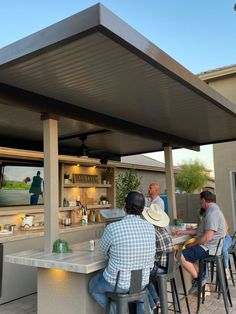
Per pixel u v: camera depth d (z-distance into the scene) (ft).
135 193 8.99
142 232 8.52
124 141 19.35
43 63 7.93
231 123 14.60
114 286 8.20
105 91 10.05
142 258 8.41
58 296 9.73
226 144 28.40
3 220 16.47
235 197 27.71
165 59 7.94
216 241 12.46
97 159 21.79
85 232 18.53
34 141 18.28
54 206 10.66
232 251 15.55
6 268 13.74
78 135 16.97
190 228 15.35
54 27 6.74
